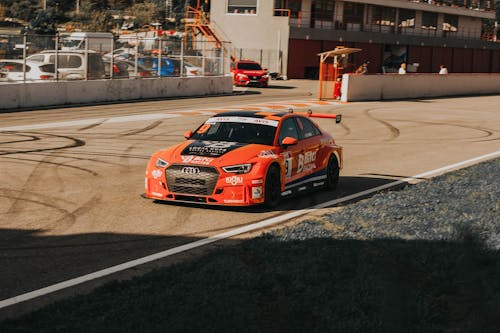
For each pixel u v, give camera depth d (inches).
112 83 1154.0
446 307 219.6
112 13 3211.1
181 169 386.6
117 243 313.0
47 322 199.5
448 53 2790.4
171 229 341.7
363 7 2383.1
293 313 208.4
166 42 1289.4
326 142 465.7
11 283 251.1
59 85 1050.7
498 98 1642.5
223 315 203.6
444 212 369.7
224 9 2138.3
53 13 2928.2
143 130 805.2
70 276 261.1
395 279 226.4
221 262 263.3
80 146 650.2
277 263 265.7
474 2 2979.8
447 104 1366.9
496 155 671.1
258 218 370.3
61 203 398.3
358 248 287.6
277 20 2103.8
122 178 486.3
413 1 2529.5
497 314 207.0
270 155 395.9
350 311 211.0
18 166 523.5
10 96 973.8
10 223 346.9
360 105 1248.8
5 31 2679.6
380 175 533.3
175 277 245.4
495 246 291.4
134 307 210.1
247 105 1174.3
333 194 450.0
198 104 1171.9
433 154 671.1
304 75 2194.9
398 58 2546.8
